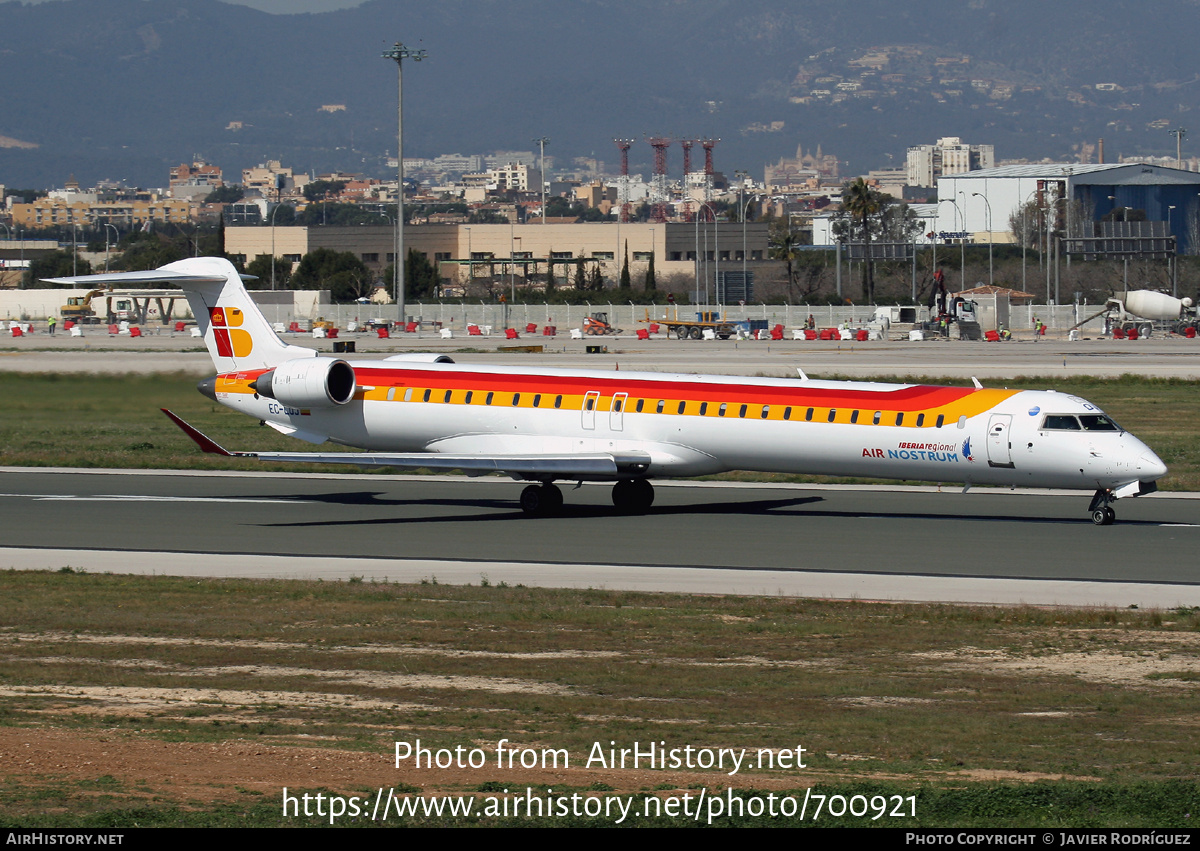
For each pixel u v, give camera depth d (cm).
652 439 14375
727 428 14038
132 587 10494
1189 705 7056
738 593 10269
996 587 10406
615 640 8644
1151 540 12488
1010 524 13550
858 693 7338
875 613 9425
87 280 15988
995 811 5188
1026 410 13100
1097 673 7800
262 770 5738
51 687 7406
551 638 8688
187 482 17325
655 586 10575
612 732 6506
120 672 7775
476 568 11425
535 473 14225
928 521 13800
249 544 12675
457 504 15412
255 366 16862
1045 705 7088
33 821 4938
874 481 17300
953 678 7681
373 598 9994
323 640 8619
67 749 6038
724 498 15812
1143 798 5344
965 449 13212
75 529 13538
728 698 7219
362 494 16262
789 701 7162
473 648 8412
